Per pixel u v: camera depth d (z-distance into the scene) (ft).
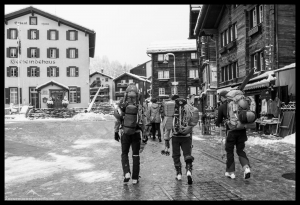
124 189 16.07
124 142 17.48
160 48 158.71
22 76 127.75
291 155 25.04
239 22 63.98
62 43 131.23
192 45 157.58
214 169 20.79
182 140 17.97
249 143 33.22
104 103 133.18
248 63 59.36
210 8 72.59
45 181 17.95
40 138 40.93
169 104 19.39
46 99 124.36
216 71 85.71
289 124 36.35
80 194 15.21
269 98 44.27
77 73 132.05
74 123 76.23
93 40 141.38
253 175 18.67
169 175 19.21
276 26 49.21
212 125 48.65
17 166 22.38
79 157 26.37
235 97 18.11
